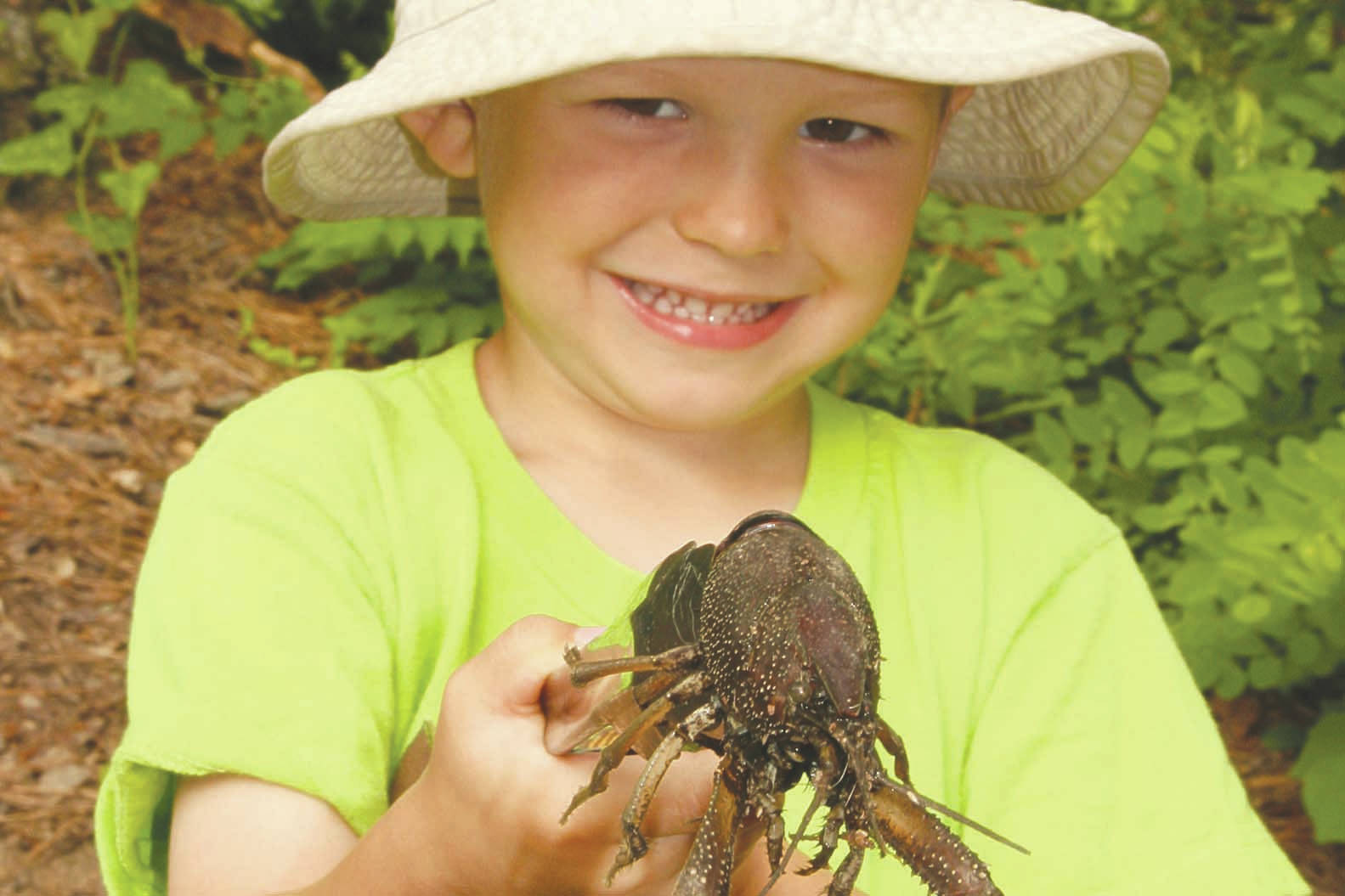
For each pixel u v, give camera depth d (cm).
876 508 73
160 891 66
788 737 50
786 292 66
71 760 115
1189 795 70
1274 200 114
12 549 133
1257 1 147
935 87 67
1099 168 77
